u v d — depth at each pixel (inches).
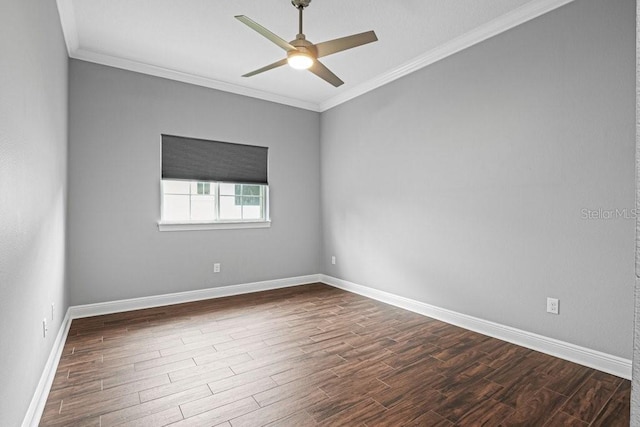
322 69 109.3
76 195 136.9
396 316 142.1
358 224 179.9
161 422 72.6
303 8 107.7
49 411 76.1
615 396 82.4
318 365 98.5
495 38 118.4
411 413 76.2
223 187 177.2
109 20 116.3
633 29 89.6
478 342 115.0
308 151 202.8
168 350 107.9
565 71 101.3
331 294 177.3
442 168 136.9
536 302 108.5
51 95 94.7
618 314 92.3
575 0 99.1
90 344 112.0
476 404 79.5
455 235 132.3
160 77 155.6
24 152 66.4
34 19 74.8
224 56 142.8
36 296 76.1
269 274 188.2
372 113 170.1
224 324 131.7
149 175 152.9
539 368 96.5
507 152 115.6
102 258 142.7
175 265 159.8
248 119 180.7
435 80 139.3
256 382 89.0
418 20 115.9
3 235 54.1
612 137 92.8
